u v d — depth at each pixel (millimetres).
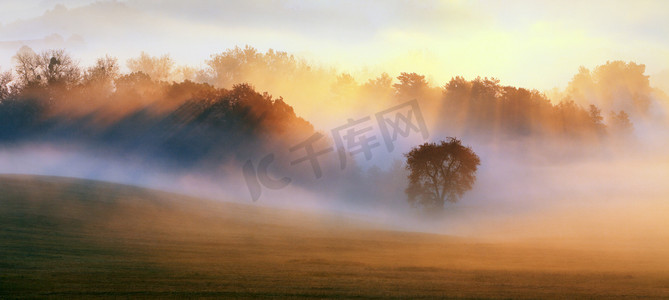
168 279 26234
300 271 30047
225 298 22141
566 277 28906
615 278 28734
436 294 23594
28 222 46406
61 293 22391
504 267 33281
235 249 41188
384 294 23453
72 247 37062
